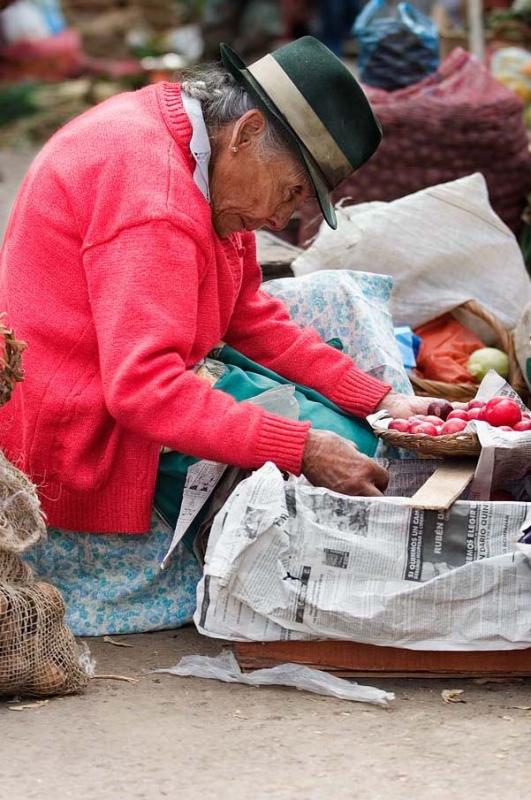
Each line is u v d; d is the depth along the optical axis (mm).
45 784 3074
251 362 4637
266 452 3951
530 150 7402
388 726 3477
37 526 3674
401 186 6898
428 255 5848
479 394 4742
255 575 3717
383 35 7105
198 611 3791
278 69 3986
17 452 4223
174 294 3914
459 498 4113
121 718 3512
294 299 4996
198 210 3992
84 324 4070
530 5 9953
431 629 3682
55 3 18219
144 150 3988
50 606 3635
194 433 3910
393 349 4977
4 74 17500
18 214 4211
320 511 3730
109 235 3932
